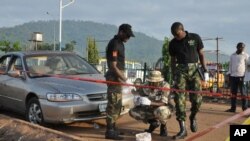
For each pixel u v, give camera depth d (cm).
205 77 700
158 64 1705
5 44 4000
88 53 3328
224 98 1288
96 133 747
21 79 862
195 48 684
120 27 679
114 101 687
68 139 645
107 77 687
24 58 893
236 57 1001
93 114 763
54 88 773
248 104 1086
